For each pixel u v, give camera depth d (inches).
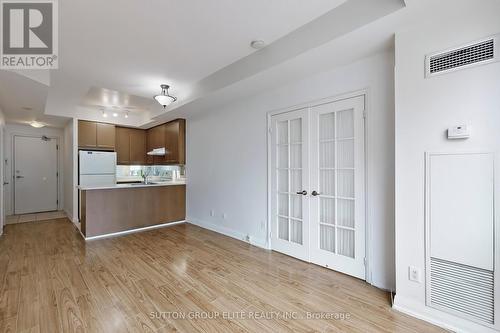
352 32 80.7
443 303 74.0
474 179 68.6
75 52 109.0
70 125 219.5
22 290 94.6
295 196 130.3
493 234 66.0
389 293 93.4
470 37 68.8
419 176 78.0
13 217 229.5
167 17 84.9
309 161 122.3
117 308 83.3
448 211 73.0
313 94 119.0
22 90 131.5
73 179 209.2
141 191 190.1
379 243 97.3
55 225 201.3
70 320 76.5
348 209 108.9
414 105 78.7
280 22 90.4
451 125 71.9
